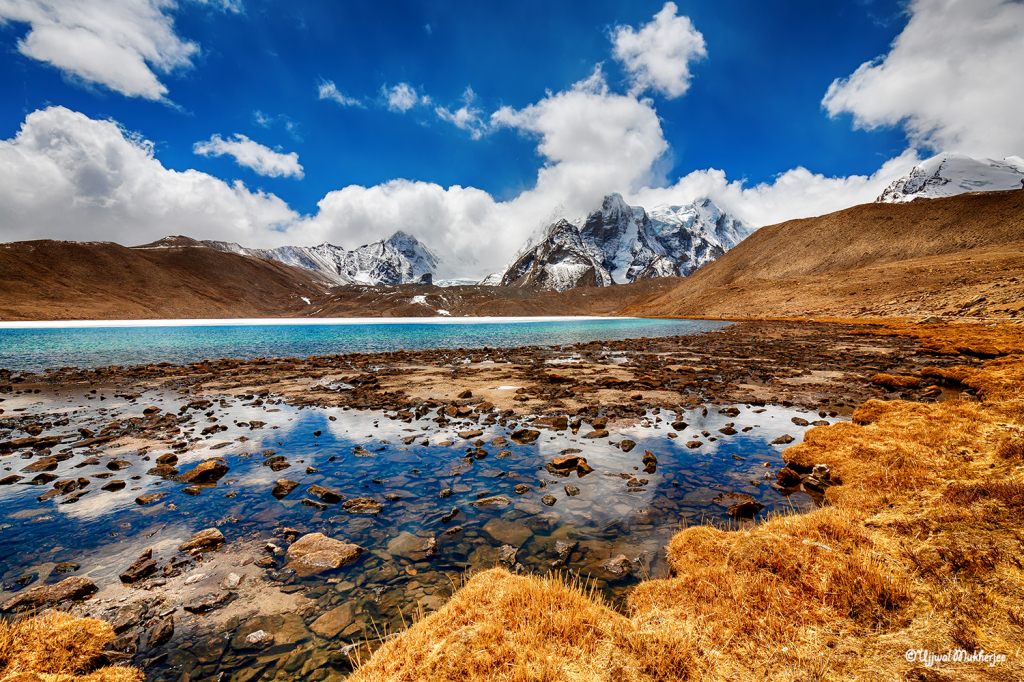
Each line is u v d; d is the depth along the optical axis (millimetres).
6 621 5035
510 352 40219
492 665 3654
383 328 98625
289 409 16953
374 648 4605
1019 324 42938
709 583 5059
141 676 4266
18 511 8109
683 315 152125
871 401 13922
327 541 6824
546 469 10266
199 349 47312
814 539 5691
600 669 3652
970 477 7000
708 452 11406
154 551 6734
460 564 6324
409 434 13258
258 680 4238
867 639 3834
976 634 3670
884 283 91375
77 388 22016
